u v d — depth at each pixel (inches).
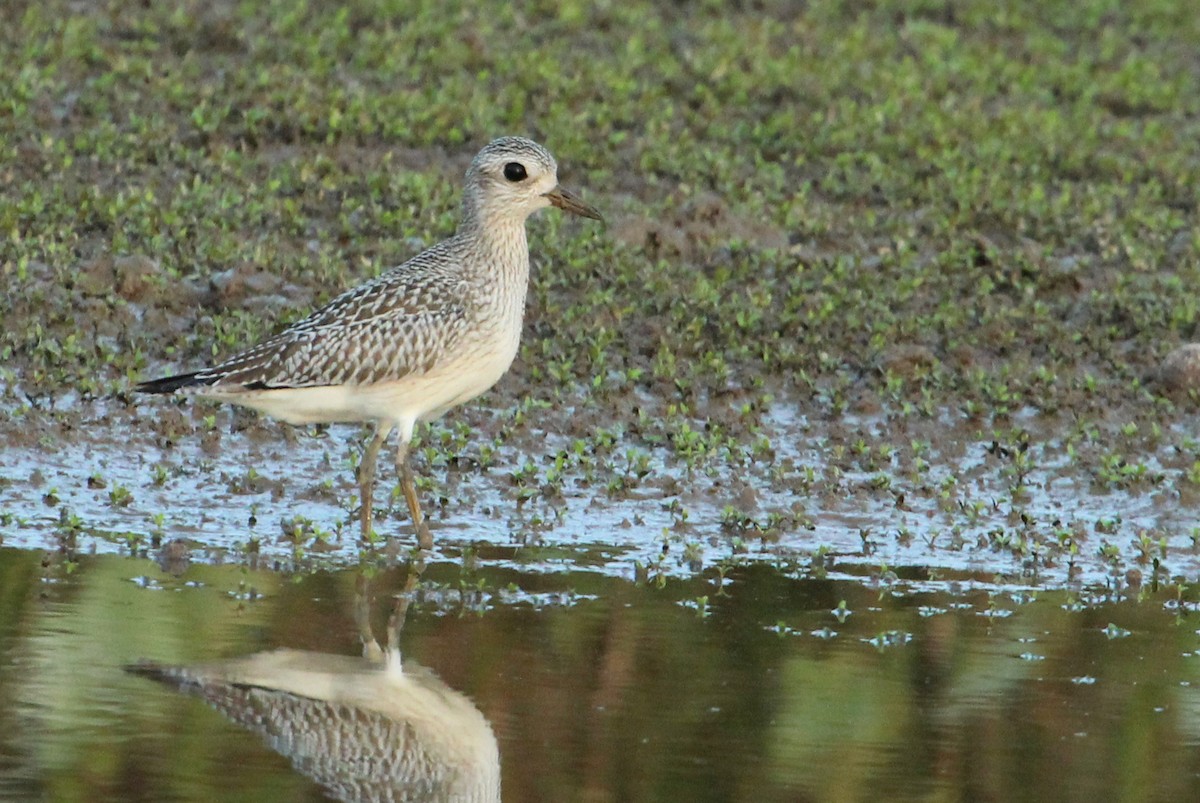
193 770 364.8
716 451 591.2
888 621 471.5
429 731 389.1
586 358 645.3
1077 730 405.7
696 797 362.9
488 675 421.7
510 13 964.0
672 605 475.8
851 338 673.6
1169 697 426.3
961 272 740.0
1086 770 385.1
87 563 484.7
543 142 815.1
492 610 465.1
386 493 555.2
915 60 999.6
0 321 624.7
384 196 748.6
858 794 366.9
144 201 706.8
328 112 812.0
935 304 708.7
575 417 609.9
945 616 478.3
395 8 949.2
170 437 576.1
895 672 435.8
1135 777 382.3
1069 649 457.1
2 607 448.5
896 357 657.6
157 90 821.9
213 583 475.8
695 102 899.4
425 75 883.4
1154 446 619.5
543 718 399.2
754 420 617.0
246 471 563.5
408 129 808.3
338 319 500.1
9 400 585.6
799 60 951.6
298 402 503.5
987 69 986.7
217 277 657.0
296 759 373.4
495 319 517.0
